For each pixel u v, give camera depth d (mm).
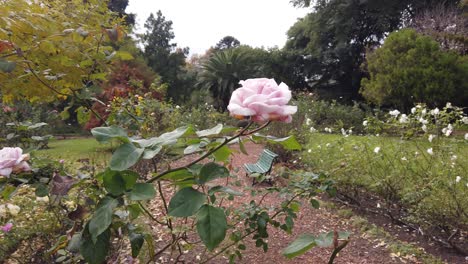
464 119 3693
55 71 1691
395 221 3775
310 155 5344
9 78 1709
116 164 817
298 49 24391
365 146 4227
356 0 20219
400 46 13094
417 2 19250
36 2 1877
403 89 12664
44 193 1151
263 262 2832
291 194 2076
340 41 21609
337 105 15438
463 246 3148
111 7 22844
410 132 3955
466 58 12445
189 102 23219
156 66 25281
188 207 783
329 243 1033
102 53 1655
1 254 2311
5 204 2551
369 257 2979
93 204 1218
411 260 2912
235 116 830
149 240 1227
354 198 4359
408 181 3793
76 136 14555
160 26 27734
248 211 1893
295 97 14766
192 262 2711
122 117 1780
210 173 909
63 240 1275
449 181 3238
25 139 1706
